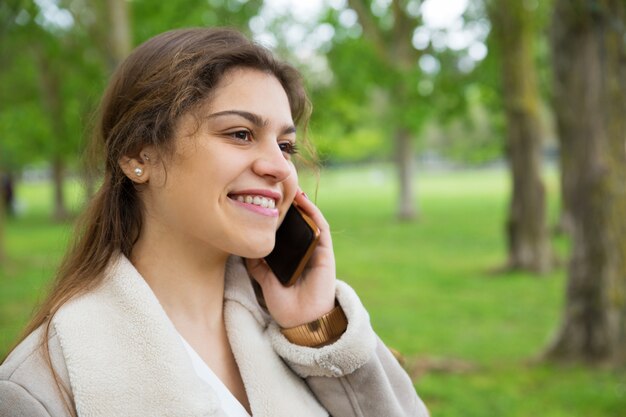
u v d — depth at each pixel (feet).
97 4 28.60
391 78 44.01
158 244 4.17
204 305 4.31
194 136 3.88
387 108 54.24
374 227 67.62
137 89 4.04
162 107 3.92
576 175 20.12
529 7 36.27
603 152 19.52
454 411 16.79
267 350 4.40
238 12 37.47
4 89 65.41
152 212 4.16
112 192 4.17
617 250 19.89
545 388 18.57
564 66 19.88
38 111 68.33
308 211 4.68
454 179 192.95
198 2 35.53
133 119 4.00
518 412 16.69
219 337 4.38
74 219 4.58
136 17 36.24
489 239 56.29
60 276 4.24
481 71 48.73
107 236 4.15
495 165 259.39
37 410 3.48
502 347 23.40
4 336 14.78
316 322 4.42
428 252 49.34
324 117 52.44
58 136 64.54
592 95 19.44
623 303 19.95
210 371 4.10
